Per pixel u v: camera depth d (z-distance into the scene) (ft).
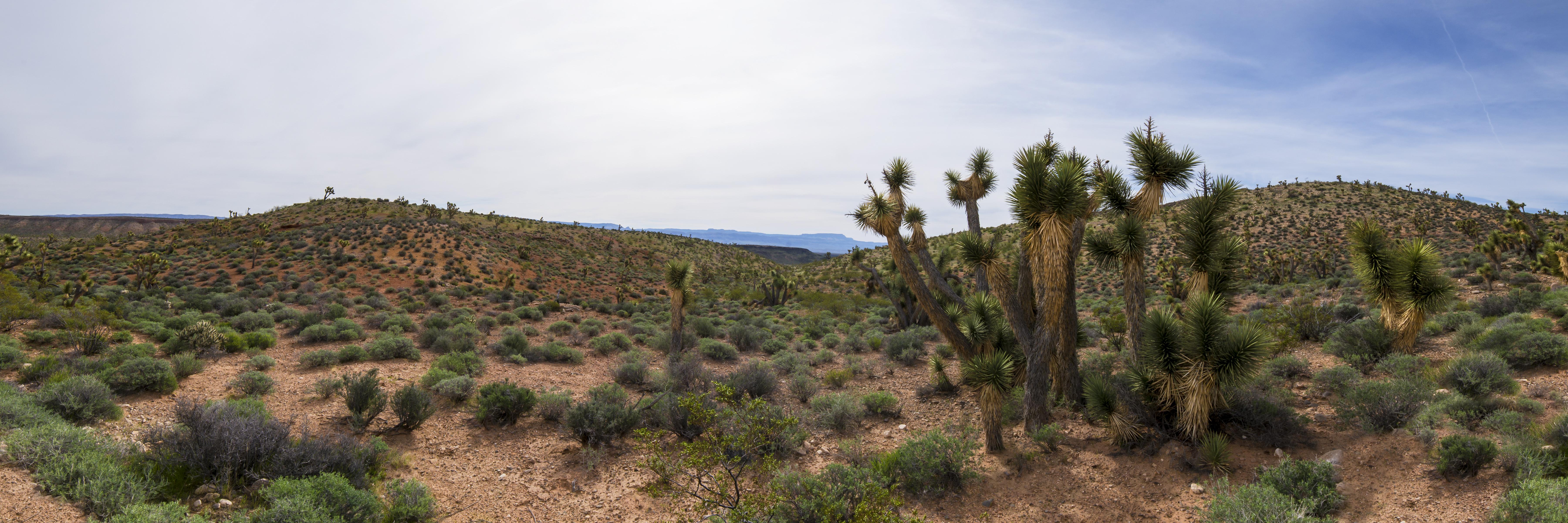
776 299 161.58
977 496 25.99
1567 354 32.81
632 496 26.37
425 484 26.71
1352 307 58.70
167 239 229.66
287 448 23.81
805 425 36.04
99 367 38.17
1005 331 39.73
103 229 526.98
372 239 205.26
